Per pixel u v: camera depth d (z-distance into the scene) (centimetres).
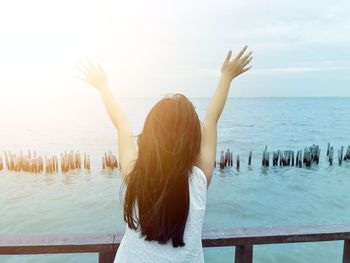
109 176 2436
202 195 136
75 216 1485
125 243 140
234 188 2122
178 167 129
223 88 162
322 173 2673
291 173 2653
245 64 163
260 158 3472
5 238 191
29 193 1934
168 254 132
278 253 1040
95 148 4181
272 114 13000
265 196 1917
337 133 6688
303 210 1655
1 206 1647
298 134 6406
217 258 1003
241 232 202
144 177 130
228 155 2880
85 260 975
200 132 137
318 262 988
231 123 8931
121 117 159
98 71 169
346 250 215
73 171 2609
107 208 1598
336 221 1504
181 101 138
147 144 132
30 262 962
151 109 139
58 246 185
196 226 134
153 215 127
